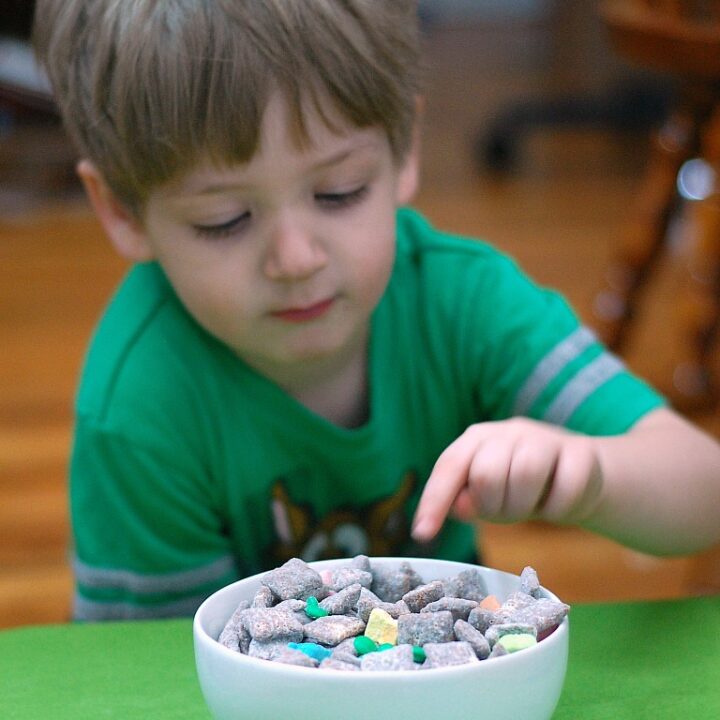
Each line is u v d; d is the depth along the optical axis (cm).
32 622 154
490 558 175
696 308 204
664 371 228
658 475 84
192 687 65
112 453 96
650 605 75
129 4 80
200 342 98
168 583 97
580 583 166
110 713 62
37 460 204
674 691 63
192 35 77
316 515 103
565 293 292
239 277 82
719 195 195
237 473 100
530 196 418
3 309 291
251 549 104
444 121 547
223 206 80
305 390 101
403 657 51
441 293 105
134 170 83
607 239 352
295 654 52
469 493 71
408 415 106
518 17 677
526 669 51
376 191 84
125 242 94
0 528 181
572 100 504
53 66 90
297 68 77
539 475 71
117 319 102
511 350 102
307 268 80
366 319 91
